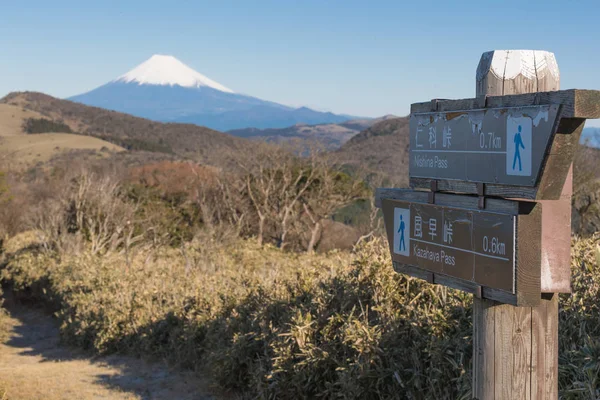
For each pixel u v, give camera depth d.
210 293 11.83
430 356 5.53
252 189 35.19
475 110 3.03
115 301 14.55
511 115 2.80
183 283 14.30
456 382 5.22
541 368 3.11
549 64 3.13
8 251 30.47
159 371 11.05
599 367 4.06
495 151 2.91
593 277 5.18
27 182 53.91
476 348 3.25
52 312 21.52
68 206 27.88
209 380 9.53
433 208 3.36
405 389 5.66
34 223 30.45
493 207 2.94
